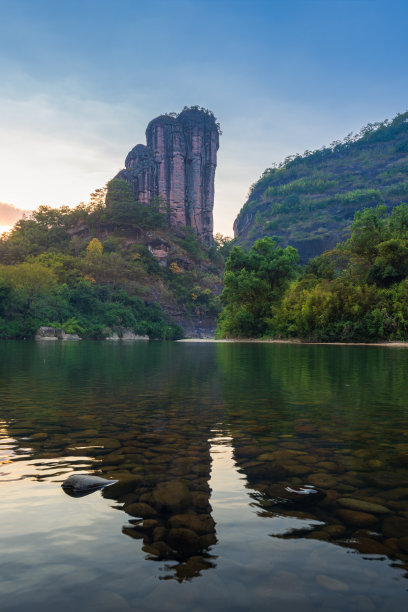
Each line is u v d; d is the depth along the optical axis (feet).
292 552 4.49
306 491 6.41
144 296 366.43
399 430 11.02
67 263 333.21
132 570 4.12
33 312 216.95
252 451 8.90
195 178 550.77
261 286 146.41
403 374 27.50
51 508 5.75
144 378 24.64
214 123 583.58
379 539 4.82
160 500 6.05
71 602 3.55
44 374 27.27
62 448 9.13
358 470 7.55
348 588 3.79
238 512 5.59
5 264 329.52
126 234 429.79
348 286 113.29
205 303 422.00
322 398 16.76
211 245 555.28
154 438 10.07
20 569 4.13
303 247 565.53
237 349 76.89
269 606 3.50
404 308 100.78
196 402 15.66
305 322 116.57
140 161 525.75
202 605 3.51
